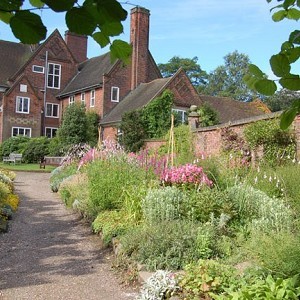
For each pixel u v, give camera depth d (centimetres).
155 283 430
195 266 444
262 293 323
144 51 3148
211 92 6334
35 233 823
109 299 462
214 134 1273
